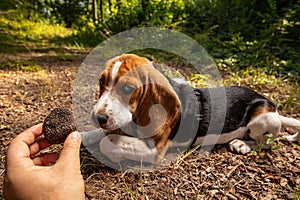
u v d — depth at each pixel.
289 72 1.07
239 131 0.59
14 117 0.68
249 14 1.58
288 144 0.61
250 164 0.53
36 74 1.10
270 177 0.49
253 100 0.61
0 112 0.71
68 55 1.49
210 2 1.77
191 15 1.77
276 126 0.58
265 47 1.31
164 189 0.45
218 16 1.63
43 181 0.30
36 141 0.38
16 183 0.30
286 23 1.36
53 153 0.40
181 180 0.48
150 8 1.75
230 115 0.58
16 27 2.29
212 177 0.49
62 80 1.02
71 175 0.31
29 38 2.08
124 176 0.48
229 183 0.47
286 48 1.27
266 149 0.58
